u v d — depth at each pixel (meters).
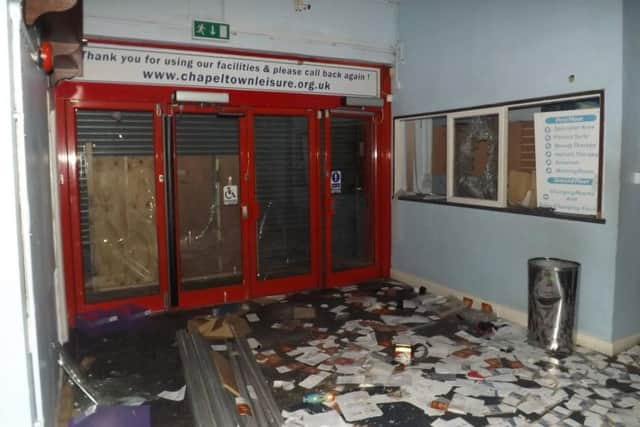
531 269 4.26
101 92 4.82
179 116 5.26
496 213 4.97
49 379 2.53
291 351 4.21
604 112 3.90
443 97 5.54
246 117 5.55
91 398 3.13
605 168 3.93
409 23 6.00
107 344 4.44
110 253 5.07
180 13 4.98
